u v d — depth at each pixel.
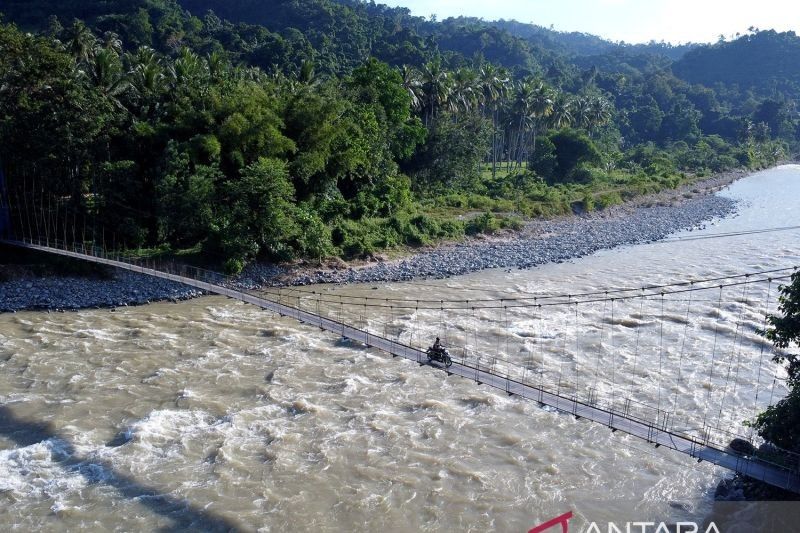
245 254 45.75
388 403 26.62
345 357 31.20
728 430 24.61
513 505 20.42
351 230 52.59
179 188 44.88
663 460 23.08
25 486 20.66
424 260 51.34
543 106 95.94
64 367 29.41
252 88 52.62
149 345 32.34
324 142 53.12
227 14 170.00
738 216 78.19
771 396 27.80
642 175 99.88
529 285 45.66
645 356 32.06
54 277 42.16
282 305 31.81
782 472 18.73
